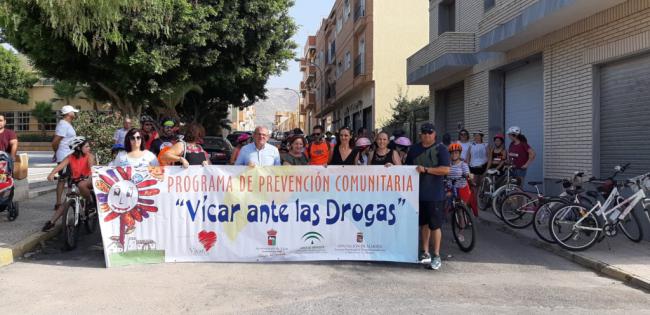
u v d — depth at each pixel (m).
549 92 11.66
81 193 7.91
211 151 16.03
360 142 8.11
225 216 6.87
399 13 27.03
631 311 5.09
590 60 10.17
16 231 7.93
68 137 9.61
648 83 8.98
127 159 7.05
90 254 7.27
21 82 42.62
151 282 5.87
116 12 9.59
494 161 11.64
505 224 9.67
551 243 7.92
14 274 6.17
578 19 10.31
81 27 9.59
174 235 6.81
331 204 6.96
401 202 6.96
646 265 6.61
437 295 5.52
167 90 17.20
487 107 14.79
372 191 6.97
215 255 6.85
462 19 16.83
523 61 13.20
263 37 18.56
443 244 8.25
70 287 5.64
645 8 8.66
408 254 6.98
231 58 18.09
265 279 6.05
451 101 18.78
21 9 9.59
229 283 5.86
